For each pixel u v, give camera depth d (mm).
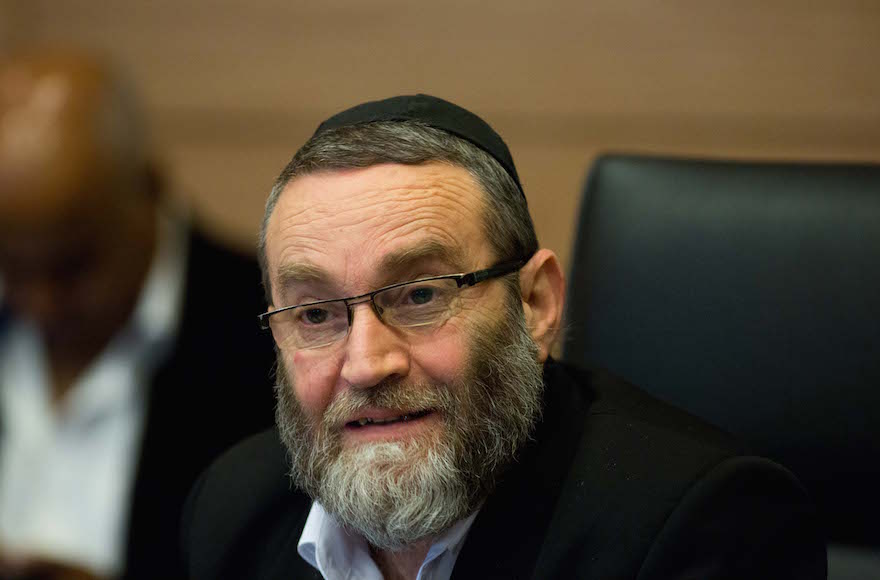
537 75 8484
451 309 3627
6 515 7141
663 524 3361
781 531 3375
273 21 9039
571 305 4664
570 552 3477
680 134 8250
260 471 4523
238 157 9156
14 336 7414
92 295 7016
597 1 8352
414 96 4031
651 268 4535
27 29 9383
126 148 6930
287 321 3795
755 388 4289
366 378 3520
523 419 3758
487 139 3965
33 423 7289
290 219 3709
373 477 3562
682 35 8203
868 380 4133
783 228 4371
